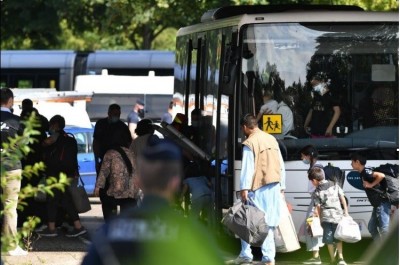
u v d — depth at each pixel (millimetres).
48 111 46031
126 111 62062
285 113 29375
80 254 28594
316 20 29469
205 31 33125
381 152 29406
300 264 28047
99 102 61938
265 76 29344
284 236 27062
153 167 11281
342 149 29328
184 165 31266
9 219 26516
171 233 11055
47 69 76250
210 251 11078
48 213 31922
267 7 33531
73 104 52469
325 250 31531
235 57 28719
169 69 75625
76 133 44219
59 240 31625
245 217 26359
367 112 29531
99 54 76000
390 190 26516
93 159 44375
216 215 30125
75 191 31797
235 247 31797
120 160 31391
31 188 15930
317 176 27062
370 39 29625
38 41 89875
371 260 10586
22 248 28328
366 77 29609
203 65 33188
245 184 26484
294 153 29219
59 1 81375
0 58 76500
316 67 29484
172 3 51781
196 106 33938
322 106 29484
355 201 29000
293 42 29453
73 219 32094
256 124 26891
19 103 50344
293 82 29422
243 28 29203
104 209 31828
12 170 25359
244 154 26594
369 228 27062
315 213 27156
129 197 31391
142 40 92875
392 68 29625
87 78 62250
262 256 27938
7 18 85875
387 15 29656
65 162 31359
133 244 11023
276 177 26672
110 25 84250
